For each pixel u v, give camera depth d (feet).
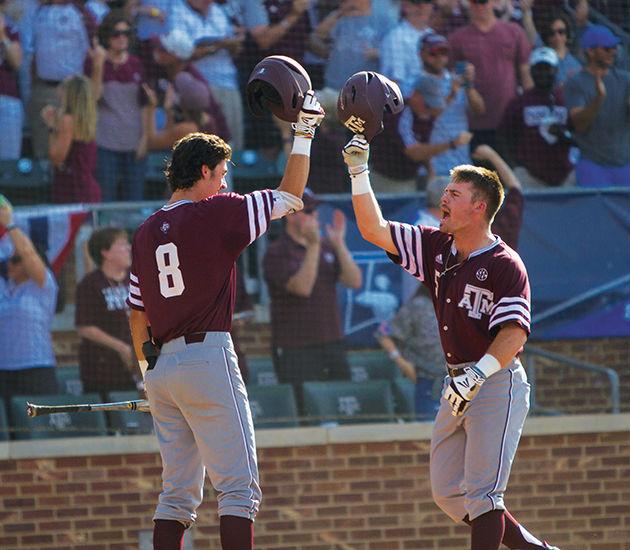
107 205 108.78
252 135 114.52
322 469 106.42
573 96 116.78
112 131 110.83
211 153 54.85
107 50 111.34
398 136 113.29
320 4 117.08
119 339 105.29
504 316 54.13
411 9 116.67
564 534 109.19
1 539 102.83
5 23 111.55
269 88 55.42
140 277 54.54
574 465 109.91
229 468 53.21
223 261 53.47
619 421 110.11
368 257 108.37
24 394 104.73
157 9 113.19
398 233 58.85
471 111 115.34
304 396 106.73
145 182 111.55
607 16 119.65
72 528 103.65
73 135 108.99
